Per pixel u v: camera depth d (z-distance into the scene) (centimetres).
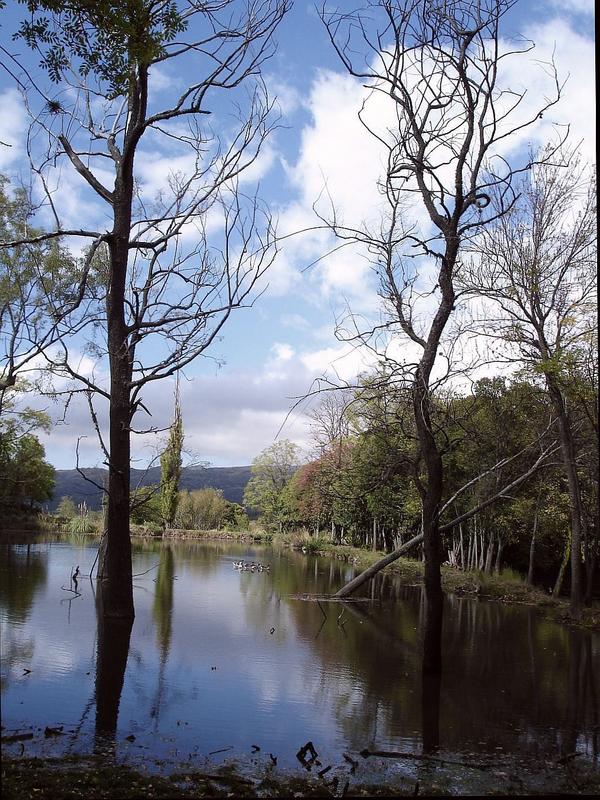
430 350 1159
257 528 6481
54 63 891
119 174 1473
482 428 2617
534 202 2214
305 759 746
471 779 709
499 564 3538
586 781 724
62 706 873
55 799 568
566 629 1902
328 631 1606
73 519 4753
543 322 2202
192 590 2189
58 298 2128
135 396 1490
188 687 1018
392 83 1162
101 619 1478
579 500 2220
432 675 1188
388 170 1209
